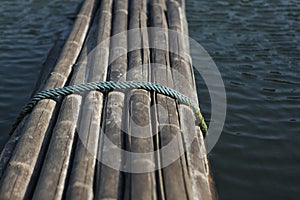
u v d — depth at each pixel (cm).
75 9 1159
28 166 455
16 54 924
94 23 886
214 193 496
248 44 946
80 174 426
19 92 783
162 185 406
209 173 519
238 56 895
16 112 725
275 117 700
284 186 561
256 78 813
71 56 711
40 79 752
